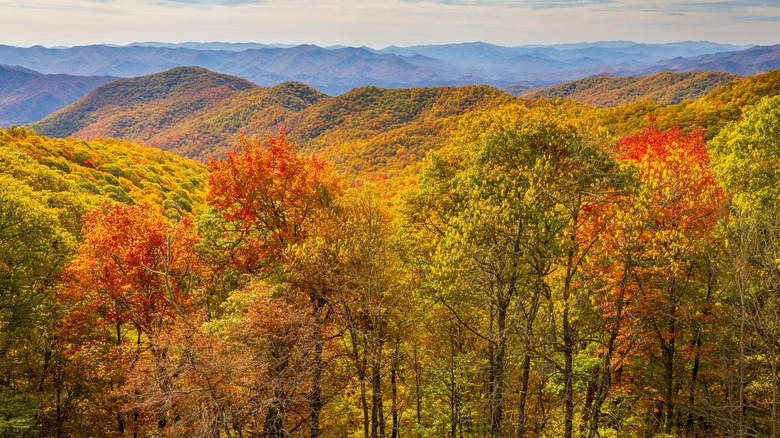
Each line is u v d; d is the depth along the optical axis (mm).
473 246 16406
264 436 17594
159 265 22828
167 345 17031
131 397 20109
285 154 22609
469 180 18516
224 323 17125
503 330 17109
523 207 15672
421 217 23016
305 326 17297
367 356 17984
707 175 20672
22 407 19703
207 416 16094
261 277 21594
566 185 16422
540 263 16750
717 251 18375
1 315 21766
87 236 22891
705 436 20203
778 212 18766
